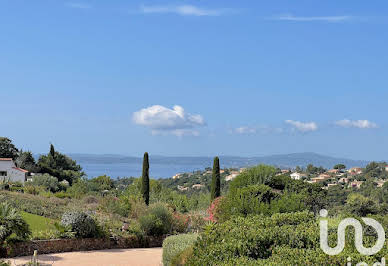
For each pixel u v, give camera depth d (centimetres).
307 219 1052
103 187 4681
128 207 2502
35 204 2292
